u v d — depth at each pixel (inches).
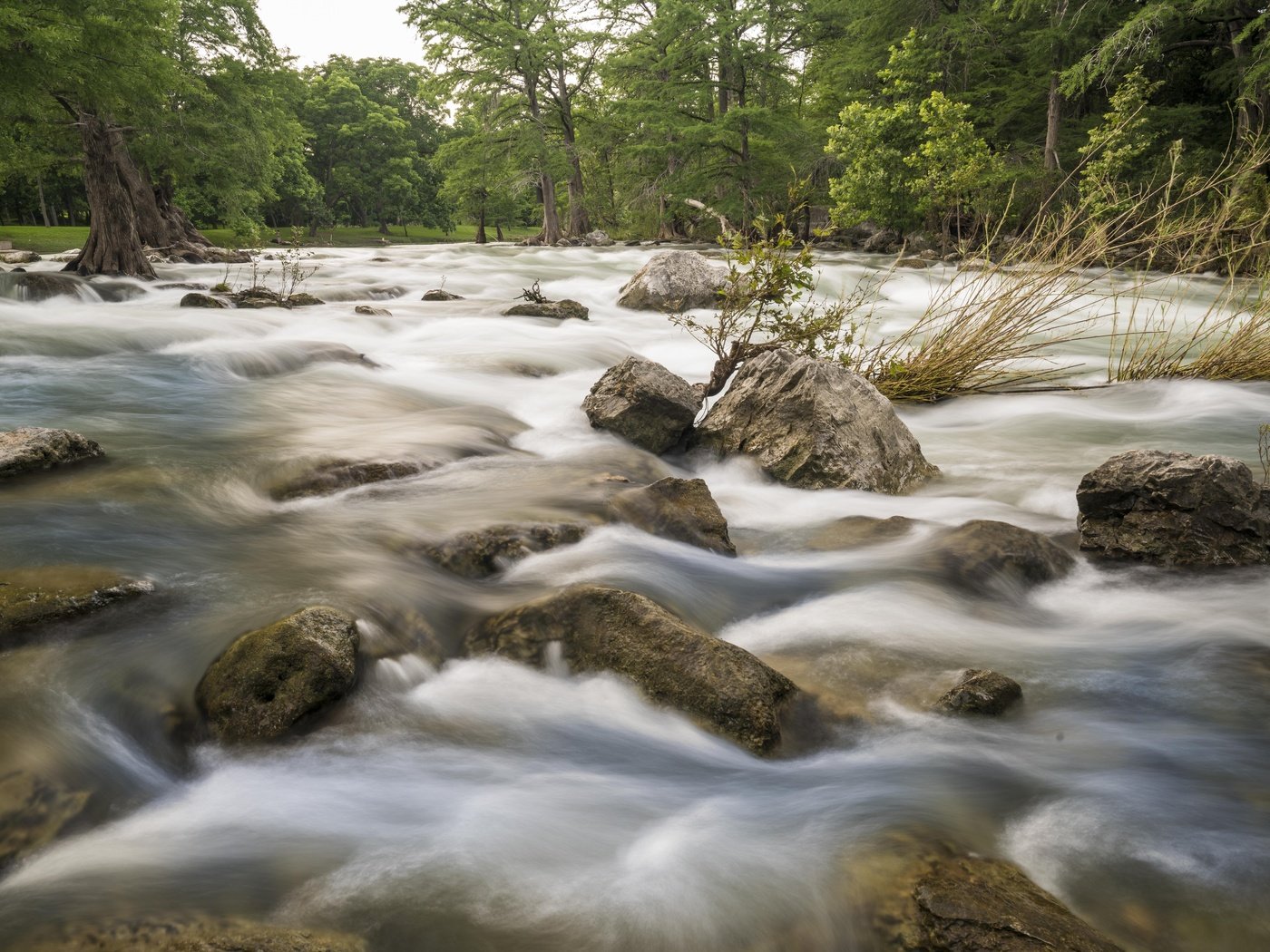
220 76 1317.7
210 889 100.0
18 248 1429.6
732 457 268.8
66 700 128.6
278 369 379.9
